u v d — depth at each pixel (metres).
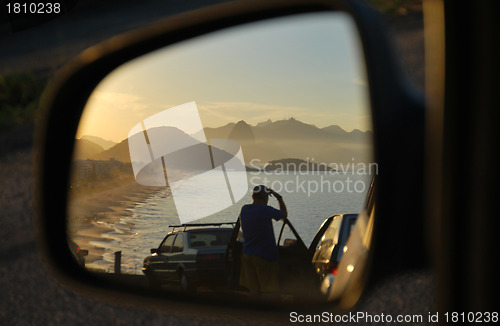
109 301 1.75
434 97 1.35
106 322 4.07
